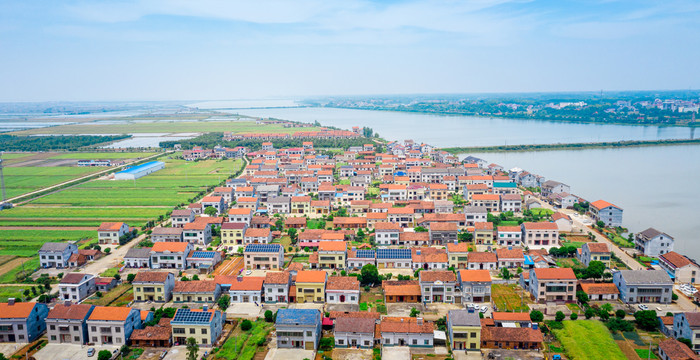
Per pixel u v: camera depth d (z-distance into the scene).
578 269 180.12
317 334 135.75
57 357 129.88
